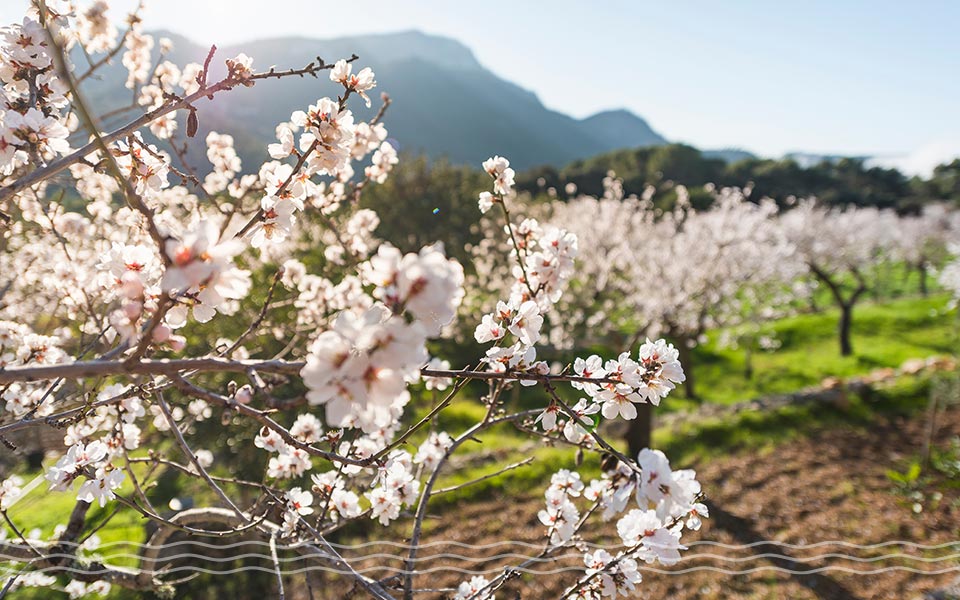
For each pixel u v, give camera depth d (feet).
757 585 25.91
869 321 75.20
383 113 10.18
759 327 66.85
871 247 81.71
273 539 8.12
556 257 7.50
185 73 10.12
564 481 9.18
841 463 38.75
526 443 39.58
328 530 9.23
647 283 49.67
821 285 98.07
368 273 3.28
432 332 3.72
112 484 6.77
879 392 48.75
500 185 8.08
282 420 23.54
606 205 55.77
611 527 28.09
